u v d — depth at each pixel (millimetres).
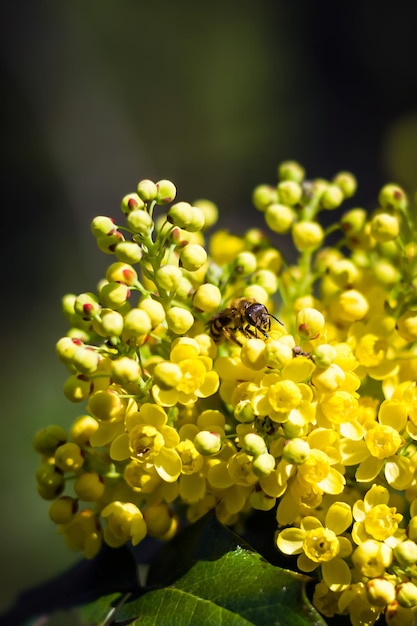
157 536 342
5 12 1251
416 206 384
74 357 332
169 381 326
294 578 320
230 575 325
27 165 1200
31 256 1140
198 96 1370
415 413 333
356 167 1303
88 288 1126
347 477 340
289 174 395
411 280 360
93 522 348
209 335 354
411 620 323
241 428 327
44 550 817
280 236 868
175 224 341
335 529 325
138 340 334
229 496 334
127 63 1345
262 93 1385
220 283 357
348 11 1398
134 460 330
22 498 845
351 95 1381
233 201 1300
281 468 326
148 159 1302
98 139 1257
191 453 330
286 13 1437
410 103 1370
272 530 343
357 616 325
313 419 324
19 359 1025
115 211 1230
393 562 324
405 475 331
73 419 927
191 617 323
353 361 335
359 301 354
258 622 318
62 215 1193
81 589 354
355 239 380
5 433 906
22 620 351
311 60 1416
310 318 336
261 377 333
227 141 1342
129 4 1357
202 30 1407
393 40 1390
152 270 347
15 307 1092
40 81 1247
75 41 1292
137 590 337
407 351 357
